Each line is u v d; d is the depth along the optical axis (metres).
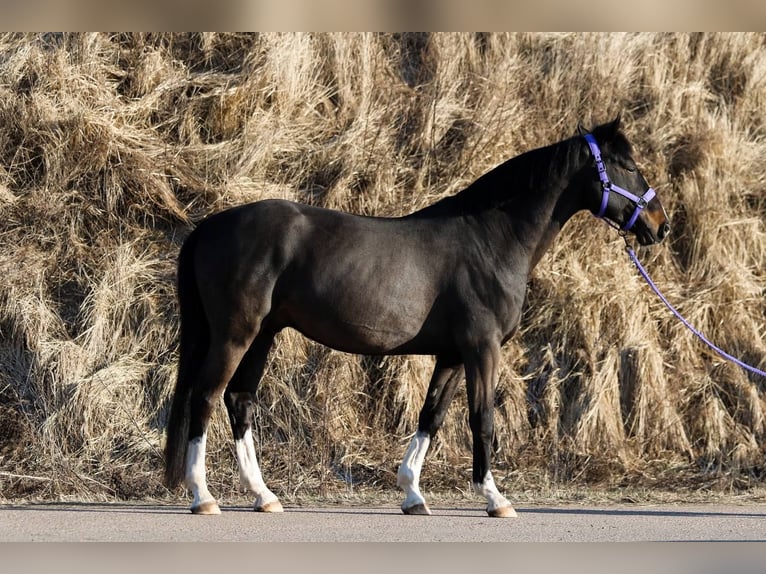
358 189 14.58
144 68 15.03
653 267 14.99
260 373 10.21
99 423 12.52
